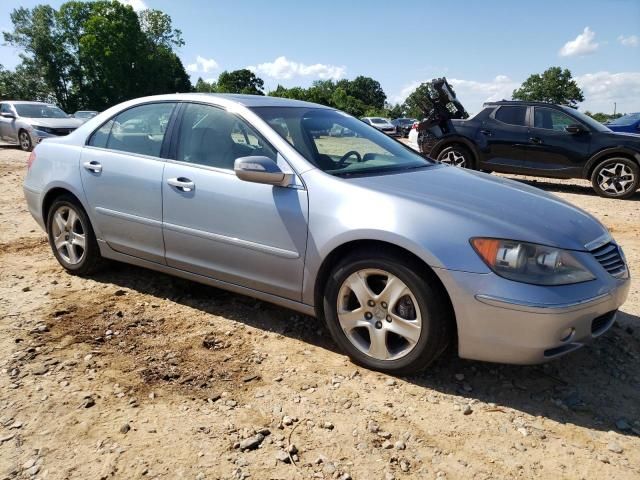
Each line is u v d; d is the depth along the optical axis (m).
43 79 69.38
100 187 4.15
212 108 3.77
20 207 7.45
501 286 2.68
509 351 2.73
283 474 2.29
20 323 3.64
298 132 3.60
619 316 3.97
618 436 2.61
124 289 4.30
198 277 3.79
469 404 2.83
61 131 15.41
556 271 2.72
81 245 4.43
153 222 3.86
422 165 3.89
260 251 3.36
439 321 2.84
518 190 3.50
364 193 3.06
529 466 2.38
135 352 3.30
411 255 2.88
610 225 7.17
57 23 67.94
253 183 3.39
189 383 2.97
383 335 3.03
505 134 10.20
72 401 2.77
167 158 3.85
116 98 68.75
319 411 2.74
